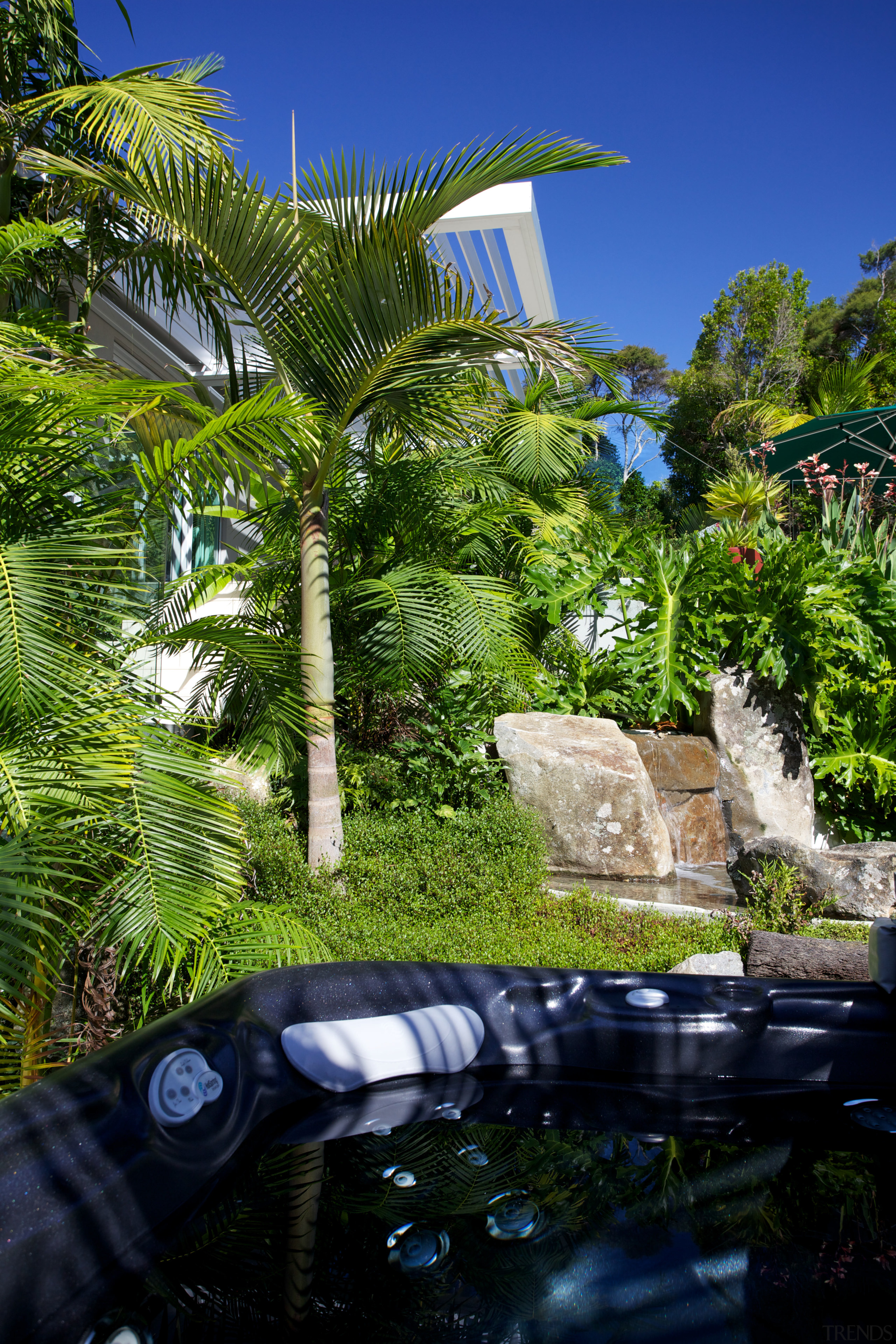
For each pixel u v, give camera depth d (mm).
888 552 6598
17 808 2041
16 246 4246
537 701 6379
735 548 6207
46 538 2451
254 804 4711
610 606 7762
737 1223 1534
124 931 2229
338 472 4902
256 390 4816
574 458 7156
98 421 3176
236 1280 1362
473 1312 1270
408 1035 2057
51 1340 1185
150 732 2479
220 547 9617
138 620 2898
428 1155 1789
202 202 3672
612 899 4336
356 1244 1465
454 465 6051
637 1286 1353
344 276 3701
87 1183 1354
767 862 4371
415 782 5219
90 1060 1538
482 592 5062
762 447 9359
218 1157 1646
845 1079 2078
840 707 5906
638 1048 2121
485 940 3574
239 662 3498
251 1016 1925
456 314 3723
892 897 4160
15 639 2227
